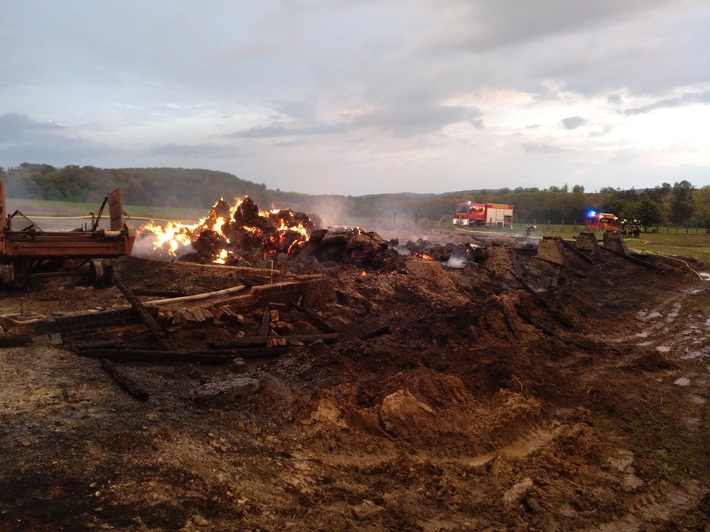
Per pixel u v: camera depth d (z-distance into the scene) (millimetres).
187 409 7117
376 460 6750
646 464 7500
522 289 20656
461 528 5375
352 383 8977
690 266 33000
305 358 9938
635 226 60312
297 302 13469
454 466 6734
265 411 7445
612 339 15289
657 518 6207
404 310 15562
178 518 4570
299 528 4805
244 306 12039
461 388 9305
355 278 17297
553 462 7223
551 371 11031
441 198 129125
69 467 5086
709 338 15617
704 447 8250
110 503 4625
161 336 9828
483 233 50844
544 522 5773
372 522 5188
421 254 23109
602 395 10109
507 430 8023
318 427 7211
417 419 7680
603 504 6320
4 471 4871
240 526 4633
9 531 4016
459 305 17656
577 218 90875
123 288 10539
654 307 20484
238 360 9562
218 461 5785
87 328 9453
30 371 7590
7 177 61812
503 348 12039
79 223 29469
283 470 5961
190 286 13617
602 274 27250
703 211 87812
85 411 6473
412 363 10211
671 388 11062
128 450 5645
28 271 13867
